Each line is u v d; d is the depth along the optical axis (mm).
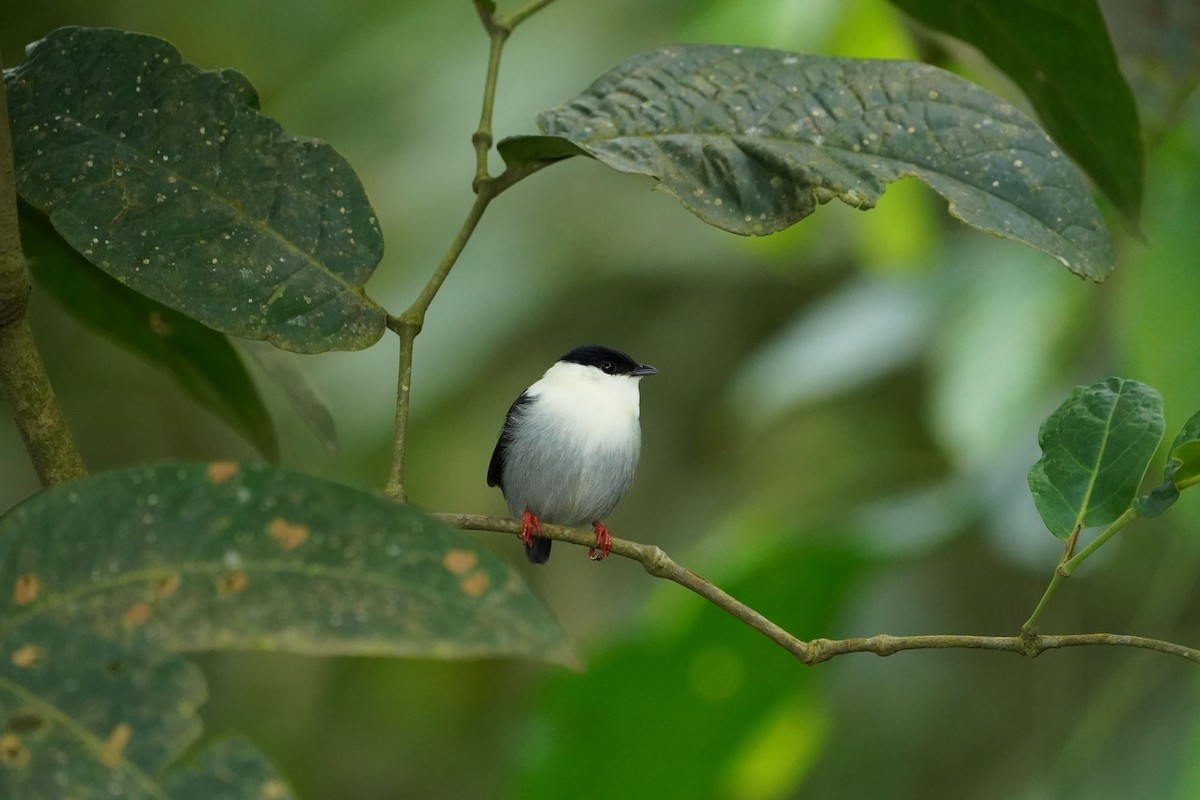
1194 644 8312
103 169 5125
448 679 14281
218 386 6547
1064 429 5129
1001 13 6355
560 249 12148
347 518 3676
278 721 13953
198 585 3623
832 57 5547
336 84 12625
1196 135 7598
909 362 10398
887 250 9938
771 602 7535
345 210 5281
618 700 7559
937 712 10406
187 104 5254
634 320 13219
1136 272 6488
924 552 7797
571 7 11977
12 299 4672
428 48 12555
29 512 3691
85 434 13188
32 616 3586
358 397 11508
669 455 12977
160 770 3432
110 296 6270
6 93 5113
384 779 13781
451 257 5363
